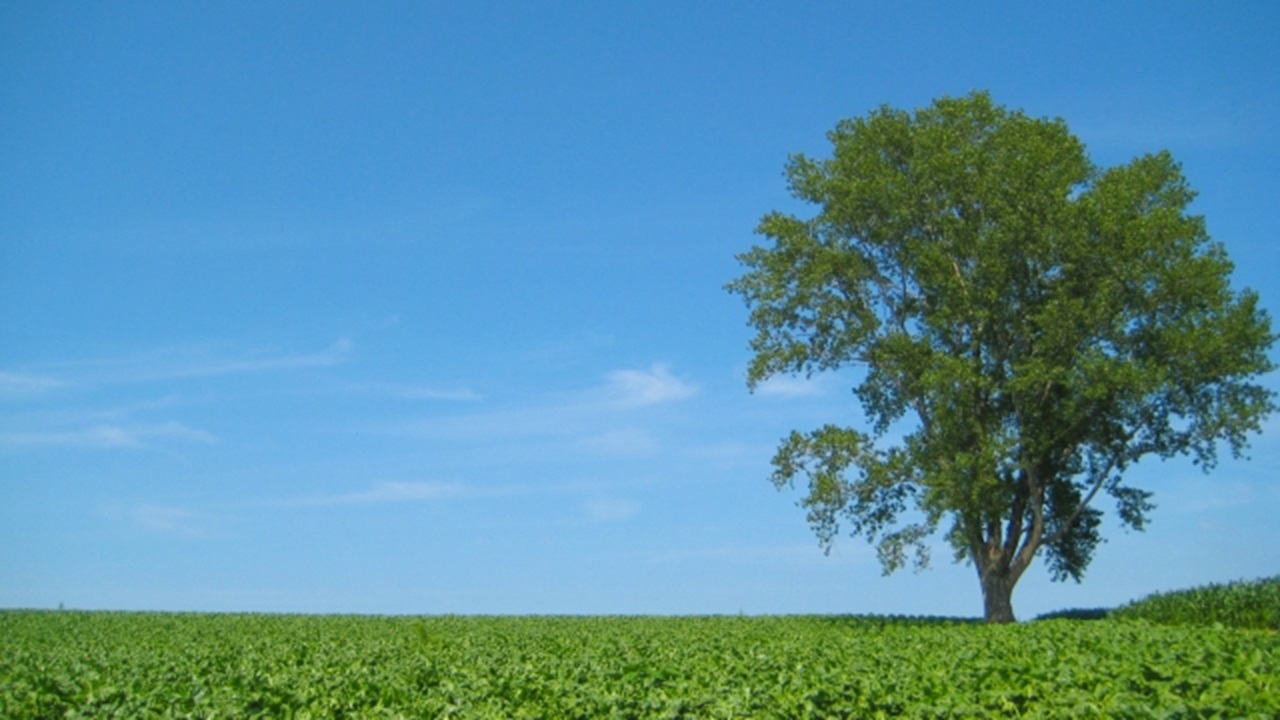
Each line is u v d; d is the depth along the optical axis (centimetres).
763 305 4294
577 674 2186
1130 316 3944
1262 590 3766
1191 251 3922
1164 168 4144
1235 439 3934
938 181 4081
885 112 4369
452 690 1994
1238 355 3822
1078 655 2089
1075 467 4325
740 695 1777
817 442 4050
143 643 3694
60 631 4497
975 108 4284
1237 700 1428
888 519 4109
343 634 4222
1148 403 3953
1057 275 4066
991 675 1812
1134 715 1412
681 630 4156
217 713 1750
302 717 1764
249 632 4391
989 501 3922
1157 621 3759
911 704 1664
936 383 3847
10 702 1866
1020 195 3975
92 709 1806
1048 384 4006
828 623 4512
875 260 4341
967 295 3969
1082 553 4444
